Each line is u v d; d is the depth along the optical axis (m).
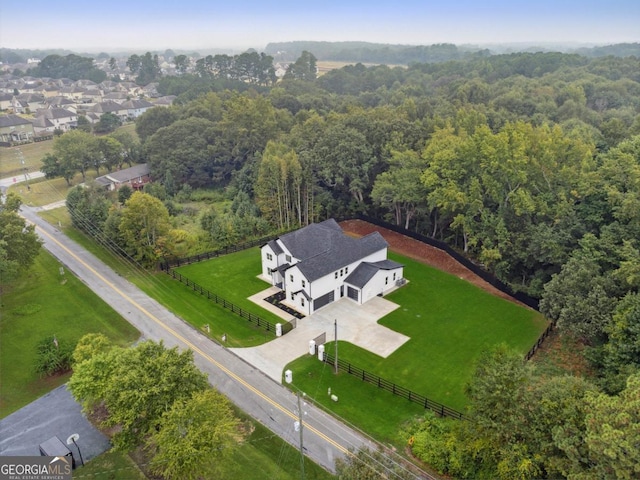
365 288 51.19
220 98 119.12
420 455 30.09
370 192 76.38
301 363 41.09
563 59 160.00
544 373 35.72
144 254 57.25
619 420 20.83
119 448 28.47
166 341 43.78
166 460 26.41
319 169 74.56
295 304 50.62
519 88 118.31
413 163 67.06
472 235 60.19
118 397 29.06
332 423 34.19
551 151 53.31
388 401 36.56
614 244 43.62
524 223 54.62
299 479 29.25
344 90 179.00
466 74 166.12
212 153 93.12
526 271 55.16
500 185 55.28
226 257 63.09
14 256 50.66
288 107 125.25
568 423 23.09
